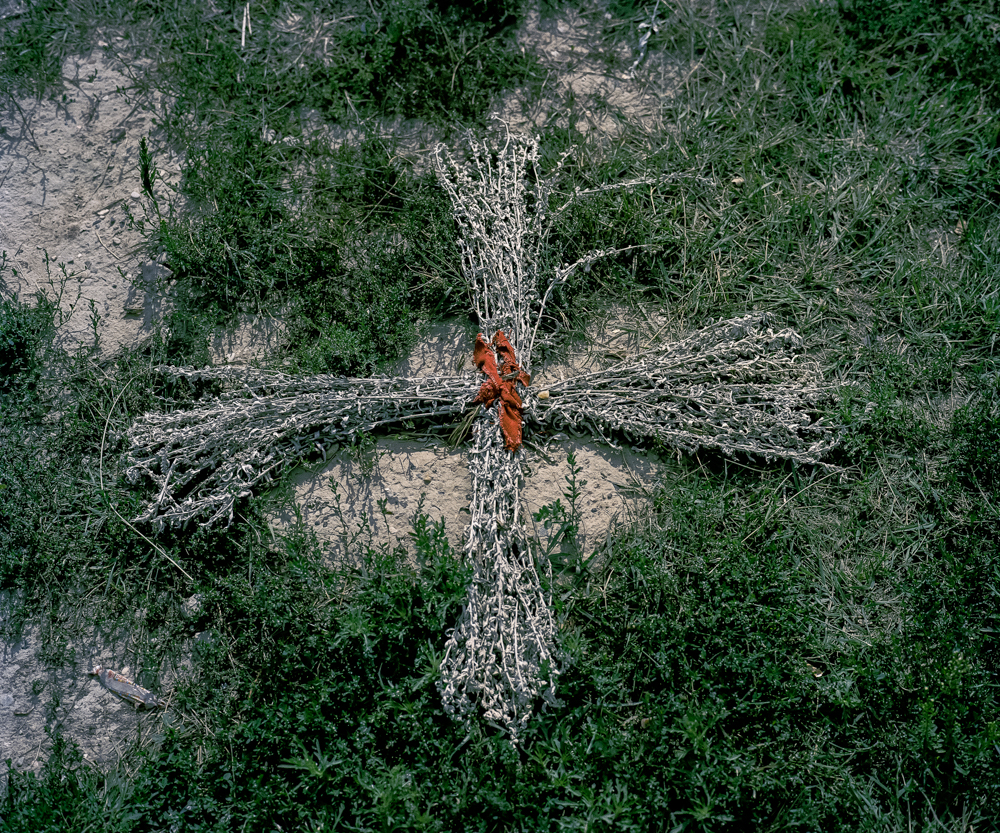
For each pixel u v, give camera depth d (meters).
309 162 1.32
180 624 1.12
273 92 1.35
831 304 1.25
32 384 1.21
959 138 1.33
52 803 1.03
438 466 1.17
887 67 1.38
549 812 1.02
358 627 1.06
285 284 1.25
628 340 1.23
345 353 1.18
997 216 1.29
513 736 1.04
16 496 1.15
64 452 1.18
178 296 1.25
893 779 1.05
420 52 1.36
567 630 1.11
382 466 1.17
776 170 1.31
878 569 1.13
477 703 1.06
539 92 1.36
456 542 1.14
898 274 1.26
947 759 1.04
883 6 1.38
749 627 1.08
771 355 1.21
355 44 1.37
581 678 1.07
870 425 1.18
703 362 1.20
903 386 1.21
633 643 1.08
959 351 1.22
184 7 1.40
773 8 1.40
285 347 1.23
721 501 1.14
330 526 1.15
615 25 1.40
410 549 1.14
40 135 1.33
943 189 1.31
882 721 1.07
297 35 1.38
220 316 1.24
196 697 1.08
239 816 1.03
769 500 1.16
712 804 1.01
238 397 1.18
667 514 1.15
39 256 1.27
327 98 1.35
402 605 1.09
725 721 1.05
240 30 1.38
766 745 1.05
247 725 1.05
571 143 1.32
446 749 1.04
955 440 1.18
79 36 1.38
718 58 1.38
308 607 1.10
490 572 1.08
